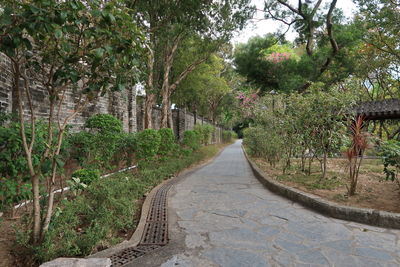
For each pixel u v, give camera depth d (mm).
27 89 2260
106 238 2773
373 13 9828
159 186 5930
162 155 8625
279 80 11992
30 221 2578
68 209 3000
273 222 3357
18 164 2705
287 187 4992
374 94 18656
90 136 5332
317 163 8781
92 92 2525
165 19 8375
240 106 19547
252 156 12914
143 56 2508
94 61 2188
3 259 2203
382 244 2623
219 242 2709
